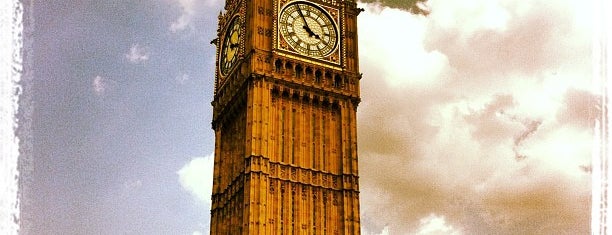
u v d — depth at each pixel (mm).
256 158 81250
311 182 83438
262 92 84625
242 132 86125
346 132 87000
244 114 86625
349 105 88438
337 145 86562
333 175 84875
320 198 83188
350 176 84750
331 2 92625
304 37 89375
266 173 81000
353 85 89500
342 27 91812
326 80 88375
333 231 82125
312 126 86375
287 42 88188
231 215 84562
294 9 90188
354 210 83062
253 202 79125
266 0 89688
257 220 78375
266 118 83562
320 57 89188
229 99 90000
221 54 95750
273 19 88375
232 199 85188
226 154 90000
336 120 87875
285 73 86688
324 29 90875
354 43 91938
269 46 87375
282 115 85375
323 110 87812
